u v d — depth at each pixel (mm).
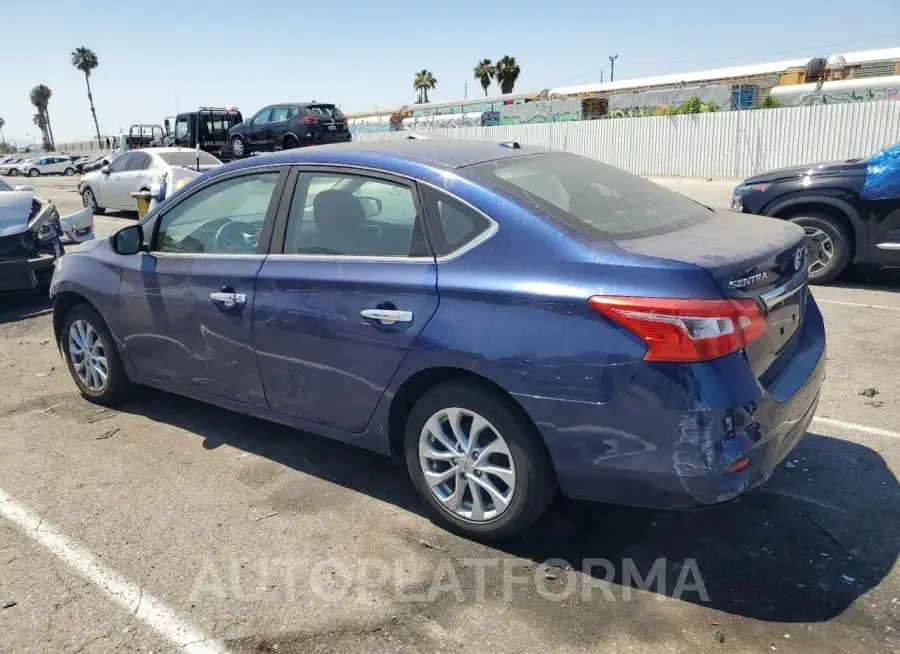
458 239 3104
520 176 3346
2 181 9273
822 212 7648
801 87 26766
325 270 3445
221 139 25484
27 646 2658
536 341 2814
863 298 7273
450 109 38000
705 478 2631
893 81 25156
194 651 2625
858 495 3578
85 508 3623
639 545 3221
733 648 2572
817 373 3223
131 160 16078
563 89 35750
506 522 3098
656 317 2600
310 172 3658
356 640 2666
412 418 3285
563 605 2826
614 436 2730
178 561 3164
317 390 3578
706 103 28188
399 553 3191
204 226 4090
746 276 2760
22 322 7434
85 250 4836
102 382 4898
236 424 4633
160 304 4207
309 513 3543
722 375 2607
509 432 2980
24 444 4395
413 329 3119
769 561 3078
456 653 2592
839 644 2578
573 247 2854
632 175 4020
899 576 2957
